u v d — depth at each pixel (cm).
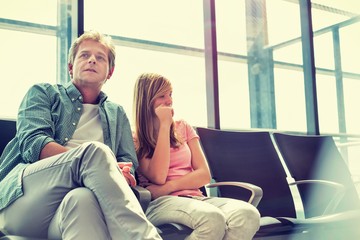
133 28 444
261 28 516
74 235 126
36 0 381
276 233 212
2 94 379
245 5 513
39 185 144
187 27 466
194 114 468
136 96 217
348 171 313
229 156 259
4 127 192
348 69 518
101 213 133
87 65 193
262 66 511
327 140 321
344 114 498
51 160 147
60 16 373
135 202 134
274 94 508
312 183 287
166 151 201
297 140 303
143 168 206
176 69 463
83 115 196
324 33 519
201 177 206
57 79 369
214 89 319
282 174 274
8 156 177
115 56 209
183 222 175
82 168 139
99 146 140
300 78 493
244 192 252
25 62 377
